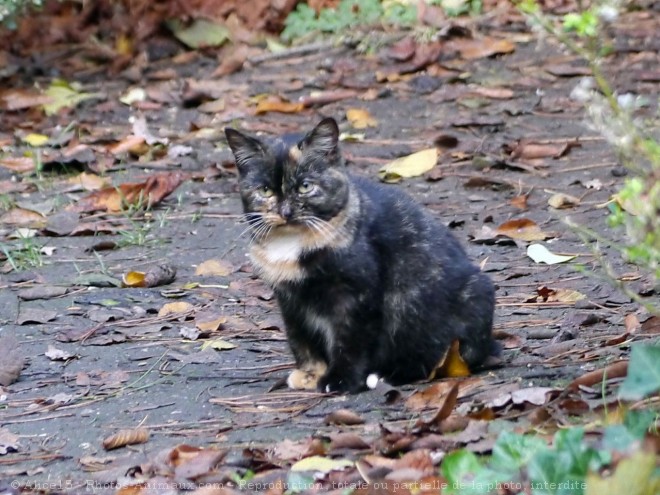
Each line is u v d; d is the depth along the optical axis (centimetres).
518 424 693
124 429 752
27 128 1473
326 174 789
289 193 788
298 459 683
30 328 952
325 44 1708
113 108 1542
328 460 668
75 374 862
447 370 813
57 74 1644
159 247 1134
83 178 1296
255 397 807
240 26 1772
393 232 812
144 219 1204
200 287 1034
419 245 816
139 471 688
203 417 774
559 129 1398
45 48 1705
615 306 933
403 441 675
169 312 975
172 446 719
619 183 1229
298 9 1784
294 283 801
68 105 1533
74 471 702
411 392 790
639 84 1514
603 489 528
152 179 1243
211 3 1777
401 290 810
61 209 1225
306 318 822
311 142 795
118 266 1090
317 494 628
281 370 862
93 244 1142
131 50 1703
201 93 1546
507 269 1038
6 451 739
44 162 1334
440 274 814
